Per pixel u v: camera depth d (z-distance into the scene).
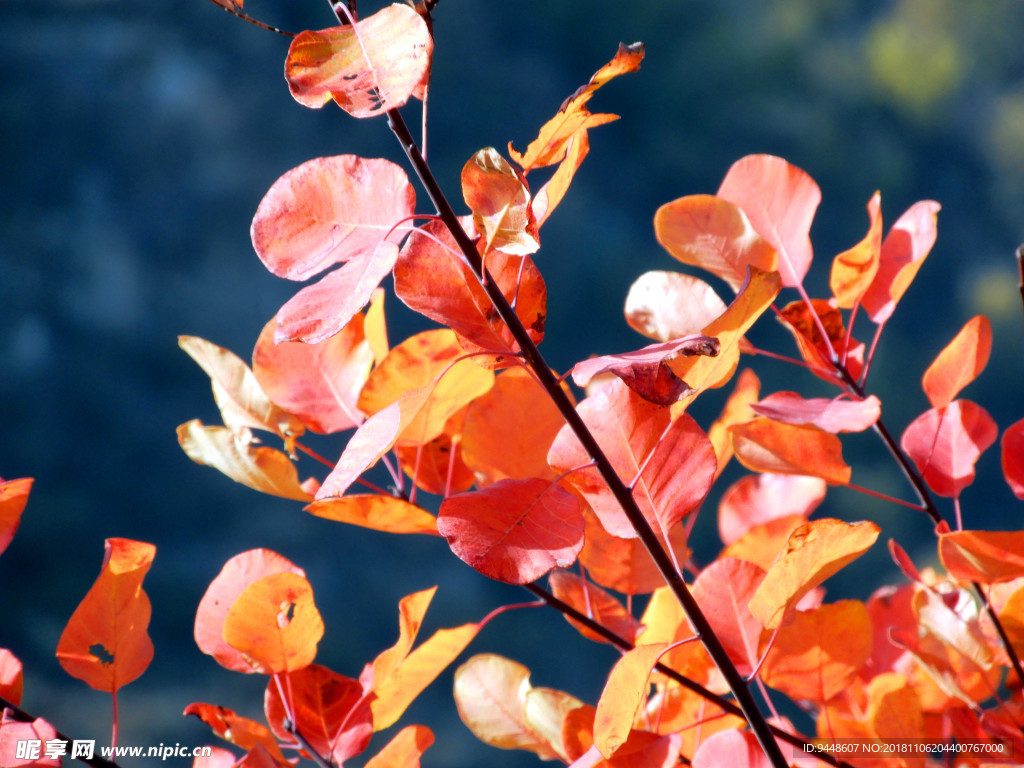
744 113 34.19
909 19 35.78
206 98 23.66
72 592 16.62
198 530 18.92
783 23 35.75
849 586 19.84
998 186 33.84
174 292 21.69
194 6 24.72
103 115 22.69
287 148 24.39
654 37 34.38
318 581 18.03
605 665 17.23
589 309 27.89
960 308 30.08
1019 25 34.78
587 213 29.94
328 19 25.86
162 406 20.47
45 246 20.83
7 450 18.22
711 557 19.66
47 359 19.52
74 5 23.56
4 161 21.25
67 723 9.44
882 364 27.83
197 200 22.78
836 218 33.81
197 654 14.92
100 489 18.73
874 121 35.16
